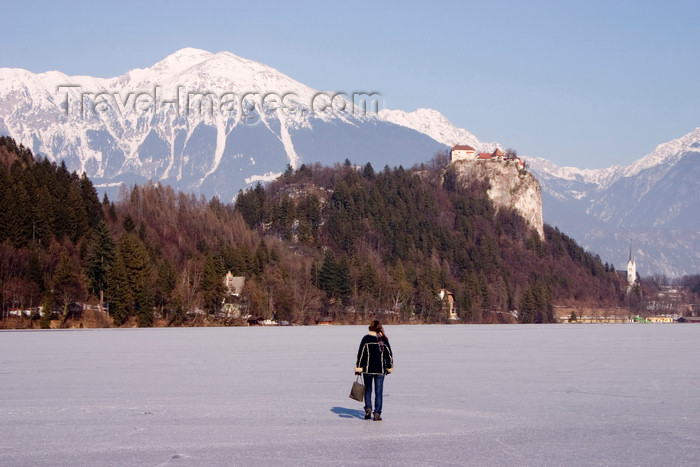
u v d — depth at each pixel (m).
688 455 24.23
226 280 191.88
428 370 52.00
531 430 28.31
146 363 57.53
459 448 25.09
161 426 28.94
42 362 58.66
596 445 25.69
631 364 57.75
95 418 30.70
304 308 193.38
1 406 34.00
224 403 34.81
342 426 28.94
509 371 51.22
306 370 51.25
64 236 183.38
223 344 88.38
